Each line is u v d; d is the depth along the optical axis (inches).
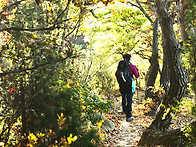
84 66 401.7
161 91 421.7
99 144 216.7
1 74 74.4
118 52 604.7
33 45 128.9
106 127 306.7
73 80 242.5
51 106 164.9
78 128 174.7
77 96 199.5
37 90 149.7
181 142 189.8
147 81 451.2
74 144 163.8
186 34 184.7
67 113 169.6
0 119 145.8
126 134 294.7
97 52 561.9
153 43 457.7
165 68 430.3
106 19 591.5
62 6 157.2
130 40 592.1
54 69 151.1
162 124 236.4
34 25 143.6
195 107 153.1
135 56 697.6
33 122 154.2
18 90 145.8
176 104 239.5
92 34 506.0
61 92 172.1
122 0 75.6
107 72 565.0
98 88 531.5
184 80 240.7
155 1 255.1
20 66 139.4
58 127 158.2
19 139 149.6
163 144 199.8
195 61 154.6
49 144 149.1
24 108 147.9
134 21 589.3
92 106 208.5
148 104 412.5
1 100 142.8
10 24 124.0
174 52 243.1
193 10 149.9
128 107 343.6
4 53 130.0
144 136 225.0
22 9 128.0
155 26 460.4
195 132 151.9
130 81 335.0
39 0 80.2
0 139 139.8
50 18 152.9
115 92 642.2
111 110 428.1
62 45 90.8
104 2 76.1
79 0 76.0
